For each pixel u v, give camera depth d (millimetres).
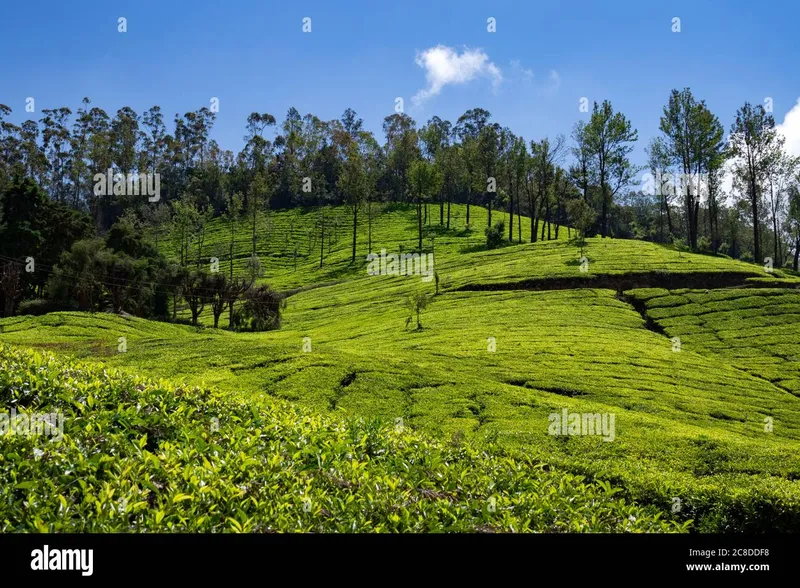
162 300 91438
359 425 18359
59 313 70188
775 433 35531
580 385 41188
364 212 165500
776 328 59438
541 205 128000
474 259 105125
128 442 13766
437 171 136125
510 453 24234
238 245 153375
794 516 19031
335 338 66938
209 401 18094
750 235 144500
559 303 71500
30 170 170125
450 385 37844
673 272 78562
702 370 48000
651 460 25266
